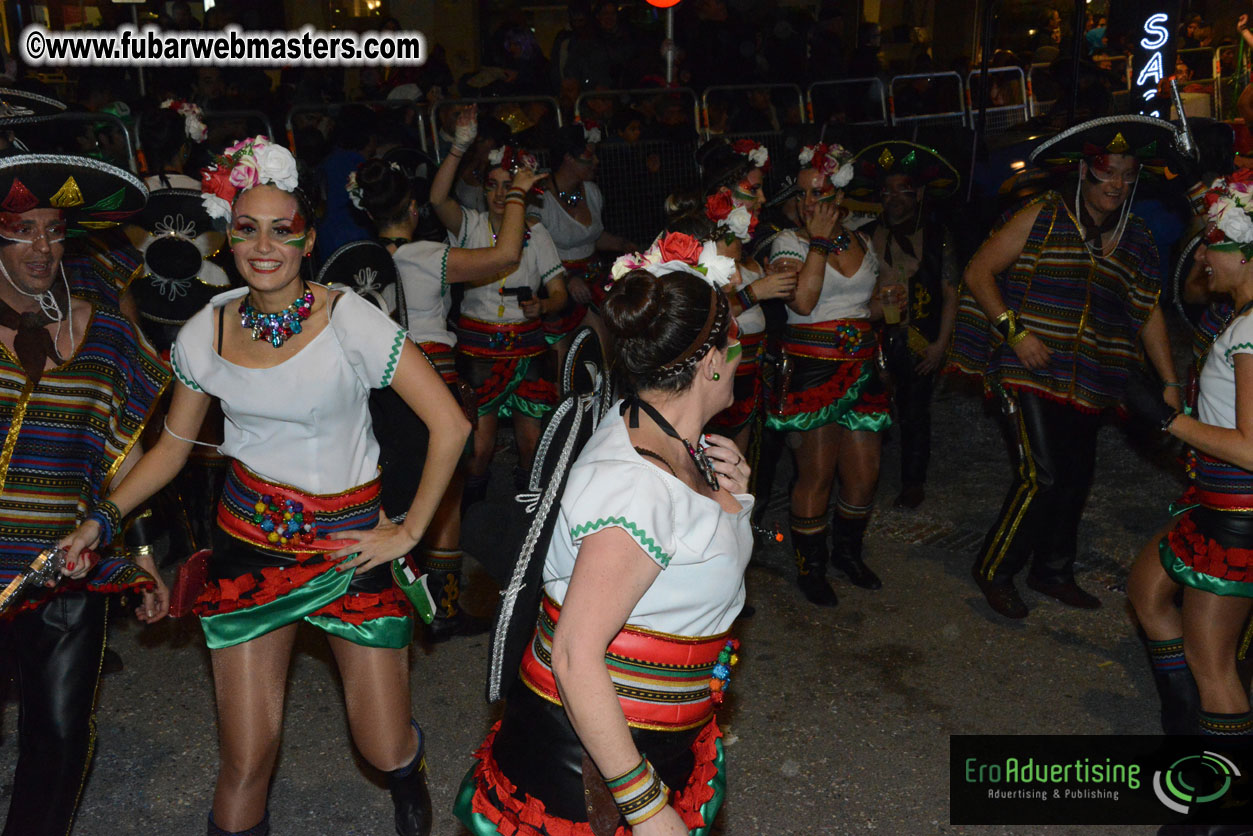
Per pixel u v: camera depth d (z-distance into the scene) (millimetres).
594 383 2291
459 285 5203
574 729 1953
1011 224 4305
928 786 3529
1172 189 5379
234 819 2734
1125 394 3131
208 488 4969
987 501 5902
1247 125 6051
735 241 4125
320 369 2562
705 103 8883
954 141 6840
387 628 2748
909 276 5320
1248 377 2891
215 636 2650
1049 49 14680
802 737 3791
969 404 7461
